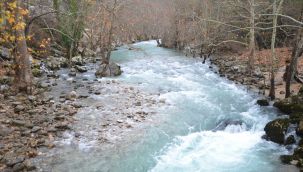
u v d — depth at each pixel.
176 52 37.72
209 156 10.65
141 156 10.41
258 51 30.55
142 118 13.73
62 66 23.97
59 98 15.95
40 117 13.00
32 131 11.47
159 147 11.12
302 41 14.63
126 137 11.75
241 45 35.38
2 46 20.36
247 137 12.12
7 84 16.77
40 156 10.00
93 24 31.70
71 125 12.52
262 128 12.90
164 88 19.00
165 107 15.35
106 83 19.67
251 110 15.09
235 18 28.97
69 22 26.08
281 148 11.08
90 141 11.27
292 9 25.64
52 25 29.28
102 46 26.73
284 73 20.42
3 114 12.91
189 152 10.92
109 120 13.29
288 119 11.89
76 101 15.68
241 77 22.27
